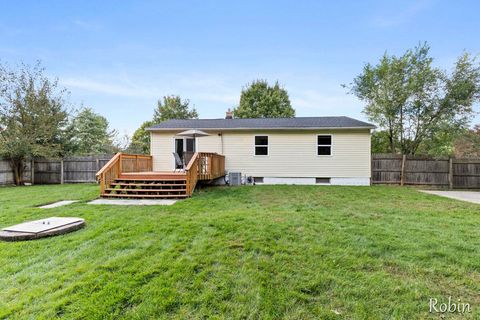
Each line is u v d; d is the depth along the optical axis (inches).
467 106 499.8
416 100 528.4
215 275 106.9
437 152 537.0
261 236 149.1
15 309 85.9
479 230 164.7
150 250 131.3
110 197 300.7
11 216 205.2
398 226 173.2
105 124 953.5
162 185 315.9
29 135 482.6
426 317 83.5
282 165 468.8
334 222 182.4
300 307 88.3
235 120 533.0
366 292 96.0
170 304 88.5
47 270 112.9
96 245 140.2
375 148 619.8
